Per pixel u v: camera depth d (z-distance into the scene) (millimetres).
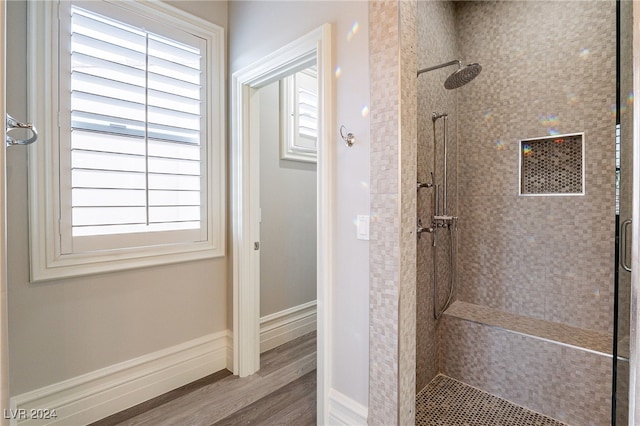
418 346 1888
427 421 1673
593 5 1975
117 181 1745
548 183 2170
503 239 2303
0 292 742
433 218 2068
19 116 1465
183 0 2004
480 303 2393
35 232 1502
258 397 1905
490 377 1908
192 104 2053
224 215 2230
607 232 1919
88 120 1642
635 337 733
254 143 2191
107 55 1699
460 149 2500
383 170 1322
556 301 2076
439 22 2209
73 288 1632
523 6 2227
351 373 1479
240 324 2143
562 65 2082
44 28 1515
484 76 2393
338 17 1499
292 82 2707
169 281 1991
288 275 2748
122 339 1800
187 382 2051
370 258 1376
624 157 845
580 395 1633
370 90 1361
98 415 1696
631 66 772
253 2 2006
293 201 2779
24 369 1498
